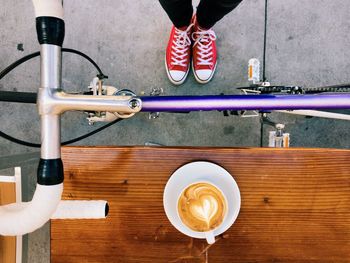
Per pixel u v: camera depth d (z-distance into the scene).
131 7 1.56
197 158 0.85
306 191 0.86
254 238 0.86
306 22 1.54
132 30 1.56
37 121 1.58
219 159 0.85
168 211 0.78
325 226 0.86
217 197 0.73
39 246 1.56
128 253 0.87
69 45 1.57
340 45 1.54
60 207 0.60
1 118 1.59
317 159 0.85
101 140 1.57
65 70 1.57
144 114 1.55
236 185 0.80
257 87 0.99
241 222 0.86
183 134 1.55
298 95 0.69
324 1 1.54
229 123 1.54
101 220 0.86
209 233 0.71
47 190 0.54
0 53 1.59
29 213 0.53
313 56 1.54
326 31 1.54
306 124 1.53
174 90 1.56
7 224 0.54
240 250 0.86
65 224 0.87
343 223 0.86
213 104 0.71
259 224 0.86
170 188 0.81
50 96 0.53
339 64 1.54
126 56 1.56
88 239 0.87
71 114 1.56
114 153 0.86
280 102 0.69
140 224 0.86
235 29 1.54
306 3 1.54
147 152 0.86
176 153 0.85
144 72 1.56
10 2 1.58
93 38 1.57
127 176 0.86
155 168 0.86
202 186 0.75
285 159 0.85
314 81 1.54
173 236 0.86
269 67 1.55
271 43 1.54
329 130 1.53
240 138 1.54
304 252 0.86
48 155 0.55
